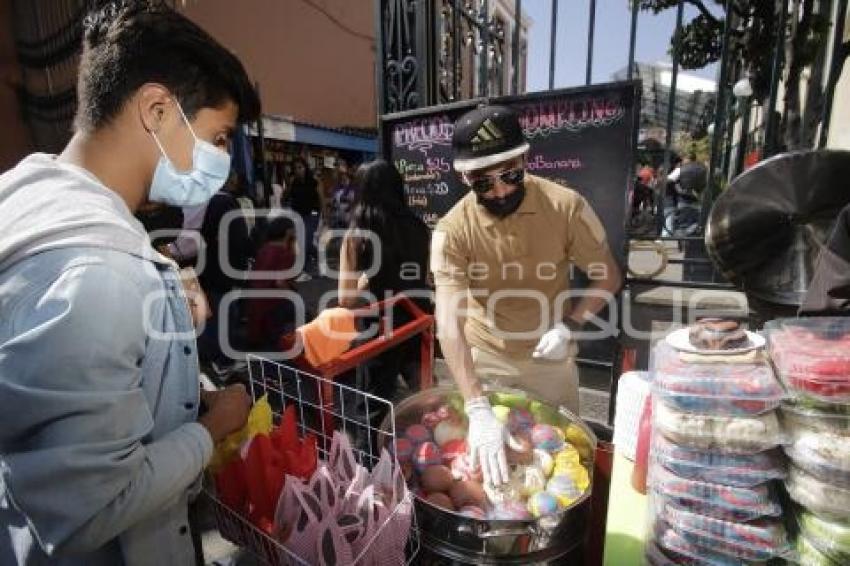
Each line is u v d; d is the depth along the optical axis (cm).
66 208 74
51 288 67
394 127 286
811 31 384
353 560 80
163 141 84
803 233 124
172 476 79
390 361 215
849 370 75
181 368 90
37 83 558
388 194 214
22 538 86
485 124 142
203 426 89
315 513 86
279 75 902
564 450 120
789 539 82
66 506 67
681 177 612
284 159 888
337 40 1027
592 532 87
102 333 68
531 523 90
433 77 294
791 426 80
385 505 90
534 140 246
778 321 100
